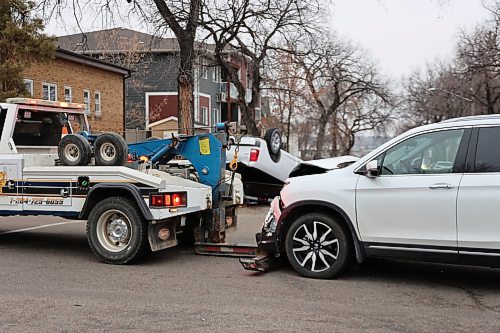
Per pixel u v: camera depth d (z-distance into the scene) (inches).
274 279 277.4
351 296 247.1
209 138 335.6
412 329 202.7
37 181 327.3
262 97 1785.2
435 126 260.7
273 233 288.4
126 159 319.6
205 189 328.2
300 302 237.0
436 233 250.5
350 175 272.1
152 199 301.9
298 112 1931.6
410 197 255.1
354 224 266.8
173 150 341.7
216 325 206.1
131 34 1175.0
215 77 1894.7
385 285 267.1
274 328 203.0
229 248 329.1
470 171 247.1
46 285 264.2
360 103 2429.9
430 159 257.8
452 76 2059.5
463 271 298.0
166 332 198.7
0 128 345.7
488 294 252.4
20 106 350.9
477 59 1386.6
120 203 308.7
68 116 393.7
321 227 278.1
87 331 199.6
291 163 626.2
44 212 326.3
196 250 338.3
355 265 308.2
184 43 786.8
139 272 292.5
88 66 1112.8
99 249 313.7
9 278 277.7
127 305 231.6
